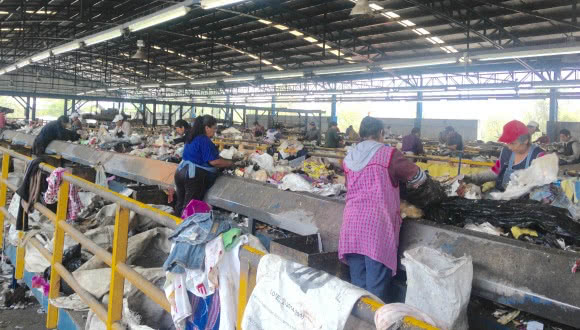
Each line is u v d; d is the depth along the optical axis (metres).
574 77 23.78
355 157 2.59
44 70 46.34
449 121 29.64
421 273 2.00
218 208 4.68
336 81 29.73
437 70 24.02
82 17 20.16
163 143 8.04
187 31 25.05
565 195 3.03
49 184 3.72
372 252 2.38
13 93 20.86
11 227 4.96
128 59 34.34
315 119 32.28
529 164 3.45
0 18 23.84
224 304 1.79
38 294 3.96
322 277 1.34
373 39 20.66
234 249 1.81
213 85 37.56
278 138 13.62
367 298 1.23
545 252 2.21
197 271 1.89
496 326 2.26
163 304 2.09
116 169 6.75
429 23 17.38
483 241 2.43
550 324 2.19
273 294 1.42
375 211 2.44
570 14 14.65
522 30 16.78
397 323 1.12
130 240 3.71
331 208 3.30
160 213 2.20
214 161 4.53
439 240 2.57
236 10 19.52
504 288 2.22
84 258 3.90
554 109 24.66
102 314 2.77
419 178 2.58
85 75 48.34
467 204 2.86
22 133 12.66
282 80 32.22
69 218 4.51
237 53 28.28
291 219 3.50
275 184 4.17
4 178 5.25
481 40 18.39
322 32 20.47
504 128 3.51
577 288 2.03
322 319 1.26
